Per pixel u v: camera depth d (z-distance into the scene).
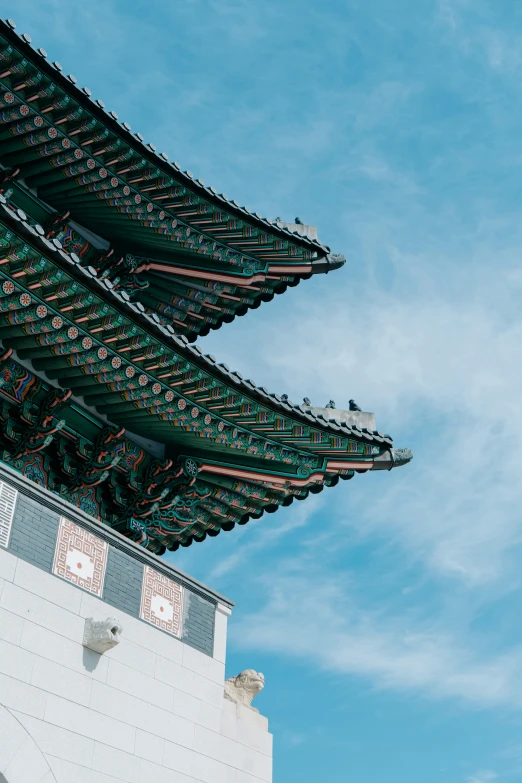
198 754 14.74
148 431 17.45
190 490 18.17
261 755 15.80
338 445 17.84
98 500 17.59
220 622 16.47
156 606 15.40
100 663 13.93
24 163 18.02
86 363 15.60
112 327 14.98
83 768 13.02
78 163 17.89
